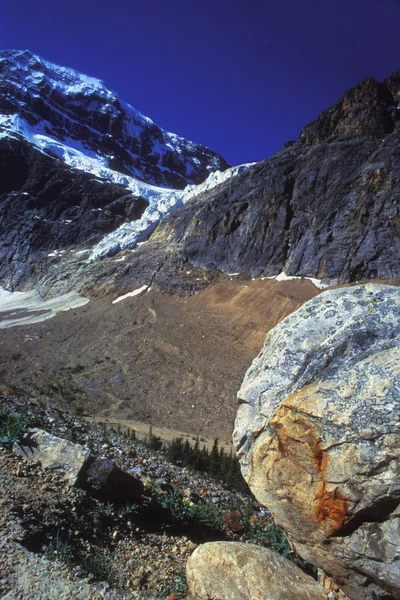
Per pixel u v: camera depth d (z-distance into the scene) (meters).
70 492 6.02
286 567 4.28
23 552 4.58
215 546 4.50
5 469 6.07
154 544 6.02
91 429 11.73
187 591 4.59
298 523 3.83
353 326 3.93
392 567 3.29
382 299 4.05
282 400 3.98
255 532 7.06
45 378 35.62
